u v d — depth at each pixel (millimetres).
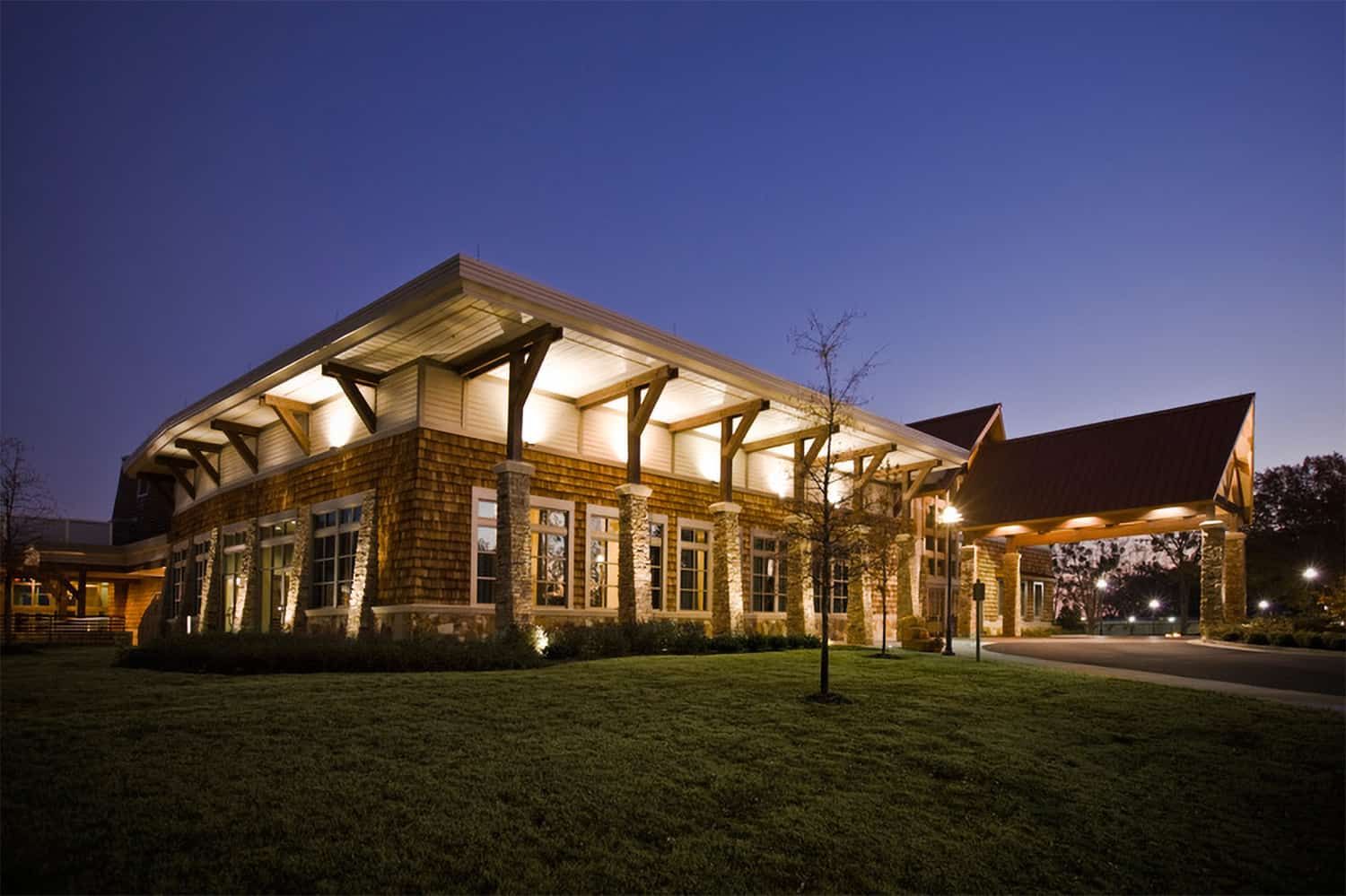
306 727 8680
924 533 34156
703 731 9500
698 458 24828
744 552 25891
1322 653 23750
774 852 6531
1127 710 11727
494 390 19375
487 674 12750
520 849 6145
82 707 9516
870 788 8039
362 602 17953
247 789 6797
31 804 6293
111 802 6383
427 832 6262
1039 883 6535
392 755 7934
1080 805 8000
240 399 20875
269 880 5414
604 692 11336
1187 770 9156
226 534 24938
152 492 37219
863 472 28609
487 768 7715
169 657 14109
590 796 7215
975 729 10352
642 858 6211
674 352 18312
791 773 8258
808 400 19078
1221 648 25203
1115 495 32000
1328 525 53031
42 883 5227
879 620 29438
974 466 37750
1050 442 36531
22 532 28188
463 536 18203
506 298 14922
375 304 15797
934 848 6871
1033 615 40312
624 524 20031
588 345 17500
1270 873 6895
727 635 20406
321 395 20531
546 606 19656
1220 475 30078
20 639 26047
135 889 5203
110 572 36719
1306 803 8281
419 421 17875
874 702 11711
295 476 21812
